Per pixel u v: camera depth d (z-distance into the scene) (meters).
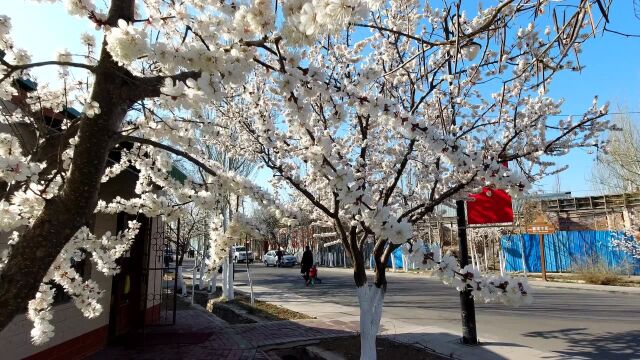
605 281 15.95
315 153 3.14
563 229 22.69
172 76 1.92
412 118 3.00
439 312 10.38
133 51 1.71
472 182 4.91
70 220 1.66
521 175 3.17
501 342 6.63
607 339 6.98
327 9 1.61
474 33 2.42
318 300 13.06
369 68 3.51
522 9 2.22
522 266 21.42
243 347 6.56
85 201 1.69
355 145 6.41
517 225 20.75
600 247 19.34
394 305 11.59
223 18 2.23
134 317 7.98
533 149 5.23
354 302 12.69
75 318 5.72
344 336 7.24
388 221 2.62
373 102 2.90
